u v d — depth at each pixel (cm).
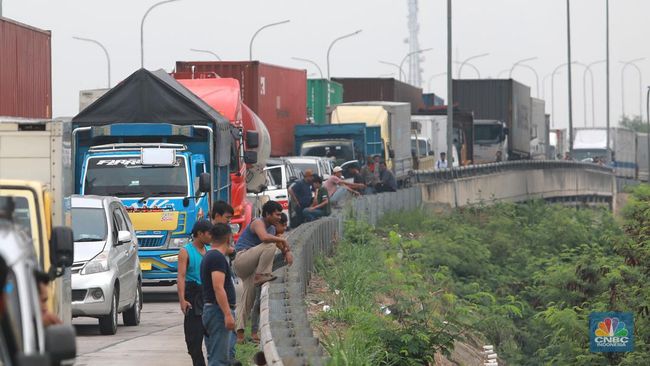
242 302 2706
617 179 14500
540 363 4869
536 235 8238
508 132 12525
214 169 4466
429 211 8250
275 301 2364
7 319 1043
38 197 1666
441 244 6738
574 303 5494
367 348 2514
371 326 2908
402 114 9344
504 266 7481
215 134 4453
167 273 4097
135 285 3441
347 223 5478
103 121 4450
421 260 6197
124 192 4153
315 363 1756
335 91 10162
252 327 2725
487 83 12488
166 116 4456
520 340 5319
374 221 6712
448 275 5962
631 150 18088
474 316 4731
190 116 4453
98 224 3331
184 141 4394
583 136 18538
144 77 4472
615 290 4412
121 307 3288
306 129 8138
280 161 6612
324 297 3391
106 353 2783
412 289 3791
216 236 2164
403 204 7875
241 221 5022
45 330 1110
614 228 8606
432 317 3067
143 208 4109
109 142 4416
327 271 3903
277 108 7750
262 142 5706
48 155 2084
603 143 18275
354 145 8119
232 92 5156
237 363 2205
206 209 4169
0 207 1211
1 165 2081
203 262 2166
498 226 8219
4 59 5197
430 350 2917
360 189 7462
